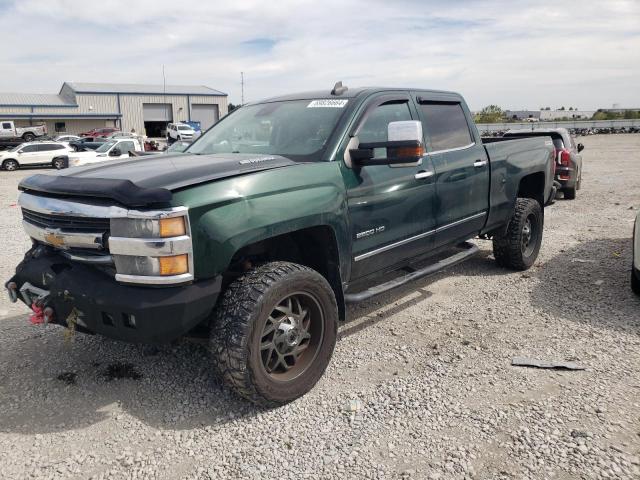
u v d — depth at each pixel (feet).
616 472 8.32
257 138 13.30
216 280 9.55
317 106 13.33
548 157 20.34
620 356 12.35
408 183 13.48
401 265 14.30
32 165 92.22
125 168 10.82
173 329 9.22
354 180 11.98
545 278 18.71
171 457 9.12
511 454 8.86
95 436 9.77
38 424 10.18
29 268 10.43
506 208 18.01
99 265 9.73
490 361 12.35
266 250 11.71
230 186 9.71
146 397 11.10
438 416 10.09
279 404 10.53
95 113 205.05
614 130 179.63
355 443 9.36
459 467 8.59
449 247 16.11
